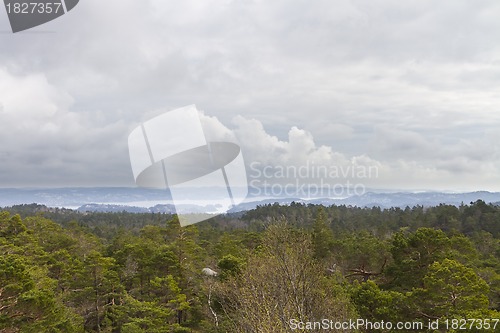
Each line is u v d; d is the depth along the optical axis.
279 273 15.10
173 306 26.66
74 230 45.50
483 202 65.88
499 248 38.12
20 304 15.64
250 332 14.18
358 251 28.20
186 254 32.28
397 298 17.36
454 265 17.06
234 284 19.64
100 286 27.19
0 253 25.61
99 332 26.39
